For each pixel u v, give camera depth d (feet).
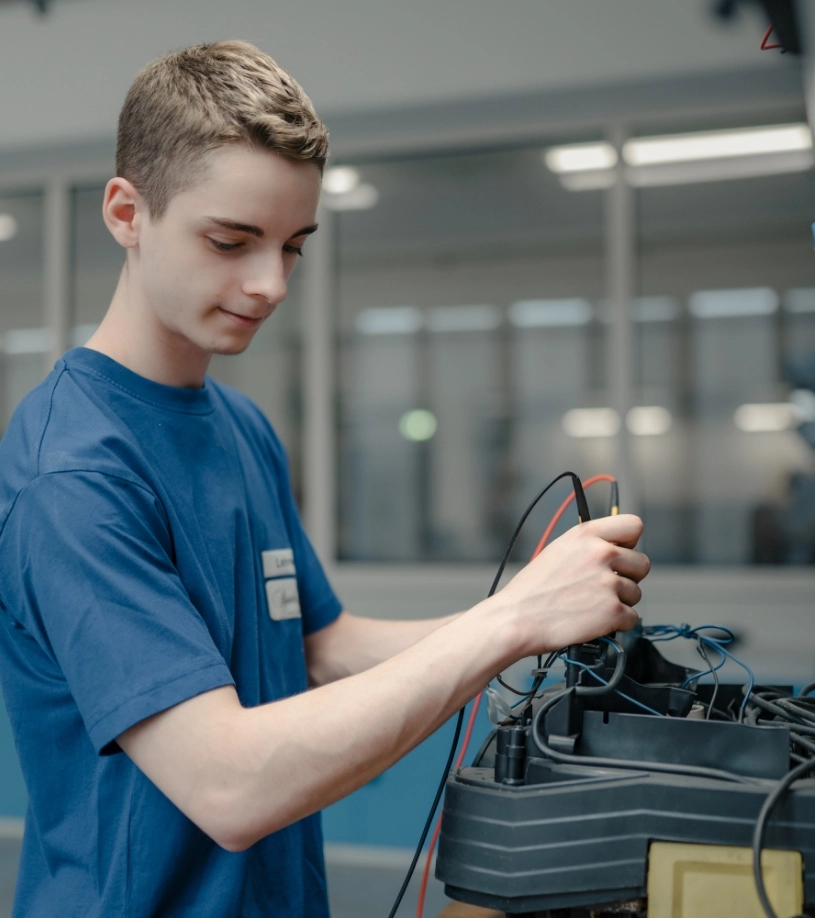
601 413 10.11
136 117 2.44
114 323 2.79
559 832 1.98
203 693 2.16
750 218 9.65
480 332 10.53
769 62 8.87
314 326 10.95
